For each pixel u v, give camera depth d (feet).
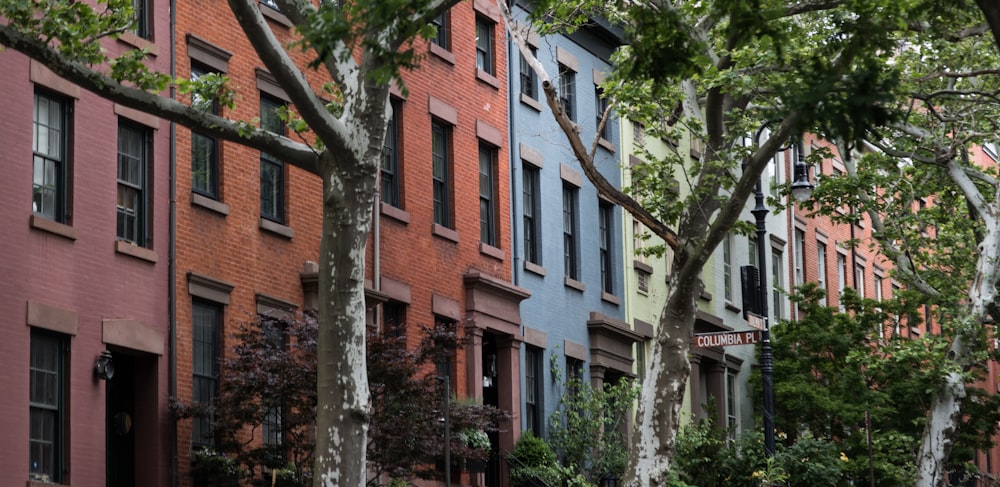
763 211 97.04
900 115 50.90
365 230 59.11
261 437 81.15
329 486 57.82
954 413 103.60
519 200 107.65
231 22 82.33
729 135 78.79
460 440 80.79
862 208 111.96
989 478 183.01
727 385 136.67
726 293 138.82
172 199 77.00
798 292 134.21
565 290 112.27
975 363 108.27
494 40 107.34
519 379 104.27
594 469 105.50
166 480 74.90
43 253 69.31
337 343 58.44
